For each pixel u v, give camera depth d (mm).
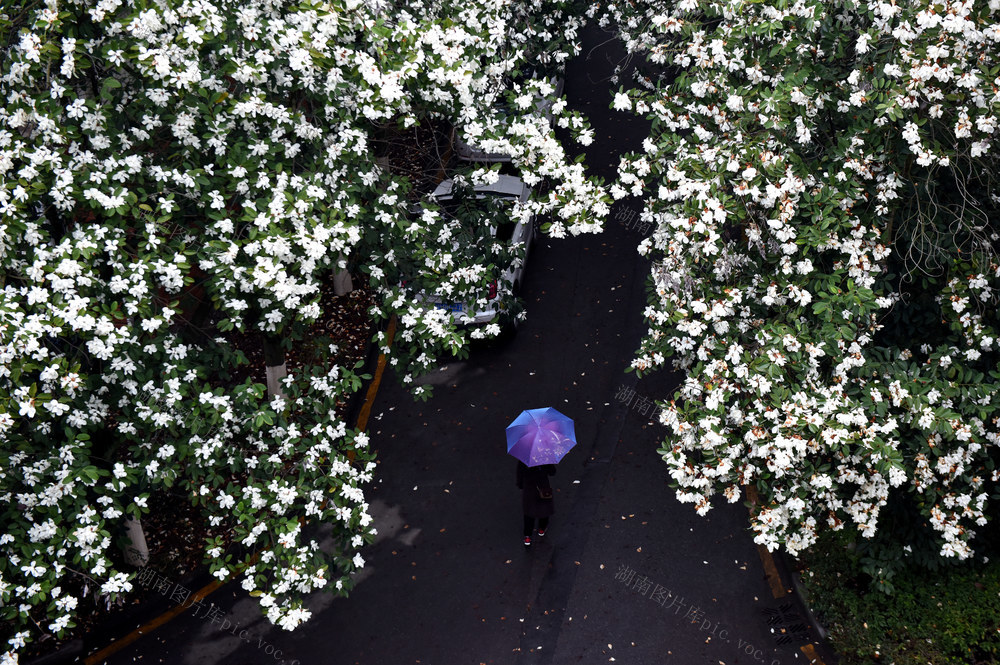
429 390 8516
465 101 7008
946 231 7082
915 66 5988
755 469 6910
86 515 5984
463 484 10984
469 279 8117
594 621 9055
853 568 9125
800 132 6531
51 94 5820
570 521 10328
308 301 8133
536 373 12750
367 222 7539
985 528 8898
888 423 6180
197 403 6633
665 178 7461
